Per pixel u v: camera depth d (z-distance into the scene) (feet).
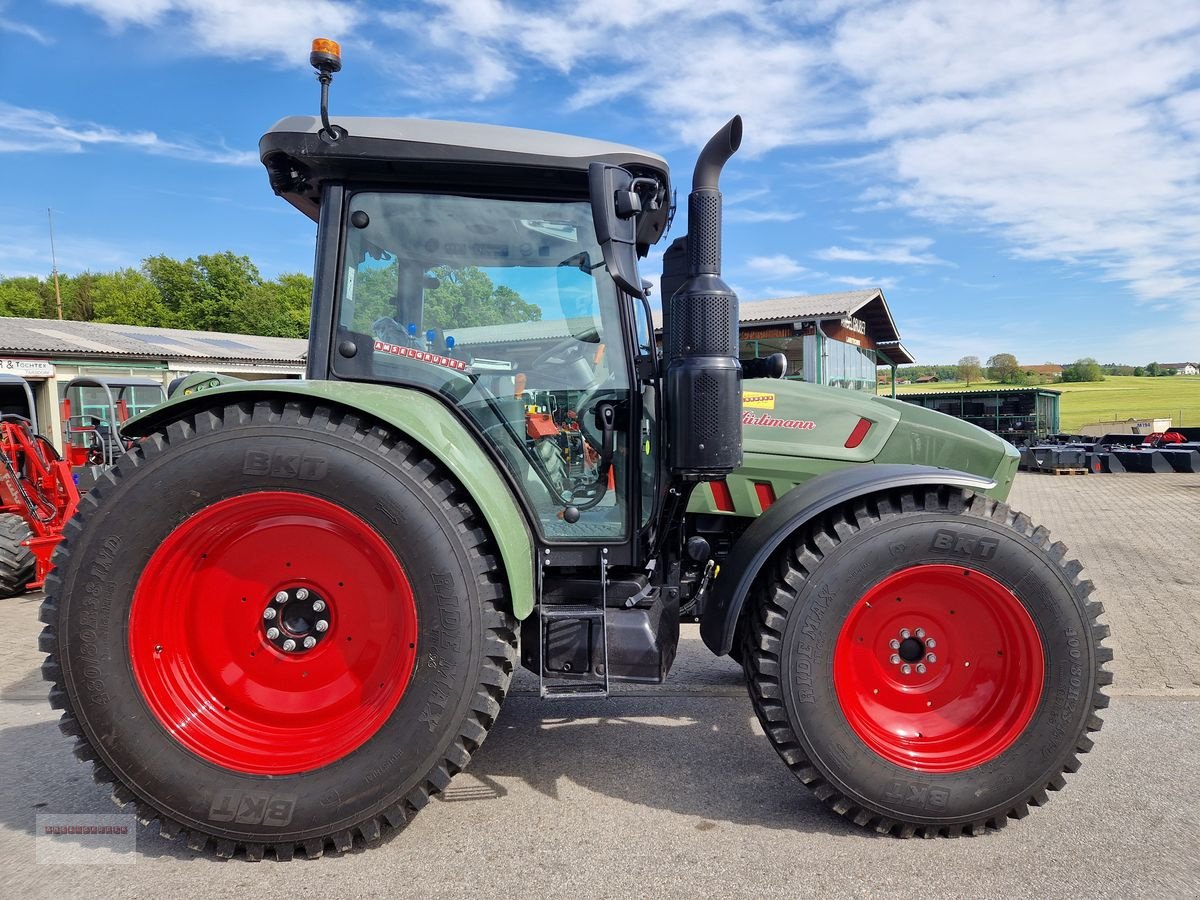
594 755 9.75
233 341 83.92
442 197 8.62
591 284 8.84
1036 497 38.99
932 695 8.09
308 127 8.06
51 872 7.22
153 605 7.45
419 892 6.88
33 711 11.32
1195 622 15.81
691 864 7.27
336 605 7.68
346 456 7.35
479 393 8.72
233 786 7.26
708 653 14.25
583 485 8.96
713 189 7.89
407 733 7.33
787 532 7.89
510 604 7.97
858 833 7.84
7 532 19.06
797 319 53.21
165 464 7.29
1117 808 8.26
